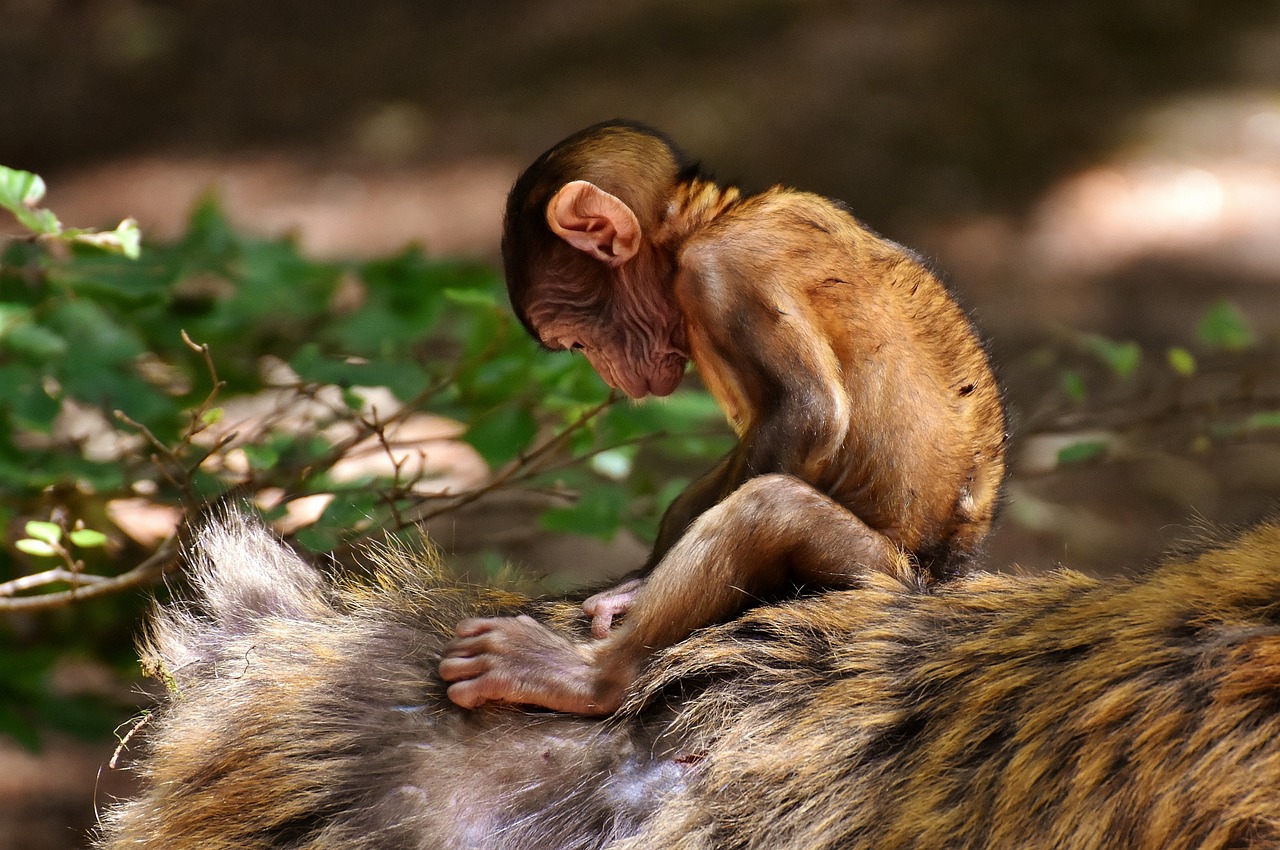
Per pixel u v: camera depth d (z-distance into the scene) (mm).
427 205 26391
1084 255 24062
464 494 8406
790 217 6832
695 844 5480
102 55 32938
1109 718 5078
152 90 31641
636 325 7328
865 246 6891
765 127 28062
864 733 5551
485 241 24922
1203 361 19734
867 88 29172
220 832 6031
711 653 5941
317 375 8375
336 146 29016
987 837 5148
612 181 7207
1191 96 28922
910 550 6621
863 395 6637
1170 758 4938
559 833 5766
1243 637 5086
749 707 5777
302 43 33125
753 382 6629
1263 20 31766
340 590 6977
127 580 7707
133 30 33812
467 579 7062
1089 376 19391
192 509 7461
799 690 5766
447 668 5977
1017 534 17234
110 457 9102
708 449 9492
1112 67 29859
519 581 7316
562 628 6445
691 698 5941
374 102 30578
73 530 8320
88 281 8562
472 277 9539
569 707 5945
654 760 5836
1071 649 5375
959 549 6746
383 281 9539
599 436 9102
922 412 6641
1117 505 17984
